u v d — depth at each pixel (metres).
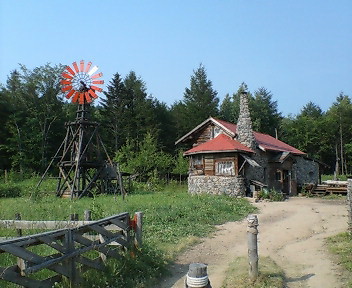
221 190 26.77
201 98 67.88
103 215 12.35
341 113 67.12
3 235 9.36
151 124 59.88
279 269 8.85
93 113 61.75
